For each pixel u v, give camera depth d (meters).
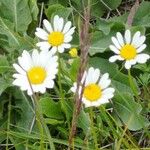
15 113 0.28
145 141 0.27
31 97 0.27
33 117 0.27
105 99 0.24
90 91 0.24
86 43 0.20
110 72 0.28
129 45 0.26
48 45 0.27
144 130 0.26
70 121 0.27
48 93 0.28
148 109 0.27
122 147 0.26
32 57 0.24
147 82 0.28
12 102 0.28
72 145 0.24
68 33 0.27
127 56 0.26
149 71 0.28
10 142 0.27
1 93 0.27
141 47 0.26
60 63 0.27
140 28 0.28
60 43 0.27
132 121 0.26
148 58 0.27
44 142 0.25
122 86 0.28
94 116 0.26
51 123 0.26
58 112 0.27
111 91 0.24
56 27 0.27
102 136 0.26
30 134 0.26
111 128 0.25
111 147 0.26
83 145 0.25
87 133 0.25
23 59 0.24
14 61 0.28
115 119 0.27
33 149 0.26
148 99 0.27
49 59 0.24
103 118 0.27
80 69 0.20
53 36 0.27
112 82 0.28
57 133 0.27
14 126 0.27
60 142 0.25
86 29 0.20
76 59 0.26
